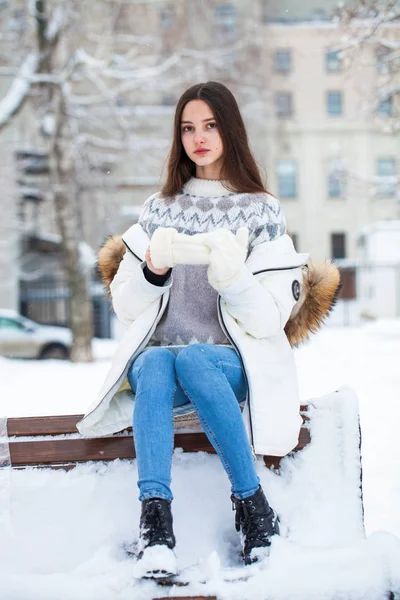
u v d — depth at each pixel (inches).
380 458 156.1
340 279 87.7
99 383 323.0
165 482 70.3
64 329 615.5
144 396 73.3
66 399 266.8
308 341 90.1
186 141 91.4
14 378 352.8
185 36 609.6
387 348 486.9
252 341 81.7
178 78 565.9
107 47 596.1
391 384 293.4
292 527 79.0
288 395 81.6
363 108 428.1
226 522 81.9
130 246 90.4
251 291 78.7
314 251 1355.8
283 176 1354.6
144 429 71.9
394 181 504.4
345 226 1359.5
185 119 91.4
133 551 79.0
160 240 78.3
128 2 572.7
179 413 81.7
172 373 75.7
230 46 648.4
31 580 68.3
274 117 1209.4
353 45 359.6
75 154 557.6
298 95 1321.4
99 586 66.8
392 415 212.7
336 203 1355.8
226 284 77.8
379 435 182.4
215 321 85.8
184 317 85.3
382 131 431.2
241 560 77.6
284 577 66.9
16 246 779.4
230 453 73.5
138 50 587.2
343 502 80.6
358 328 726.5
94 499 82.6
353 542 77.3
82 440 84.7
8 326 597.0
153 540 67.1
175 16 617.6
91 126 592.4
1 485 82.6
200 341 85.0
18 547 78.8
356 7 365.1
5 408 243.4
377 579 67.1
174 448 85.8
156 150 617.3
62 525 81.0
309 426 85.3
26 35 541.3
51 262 861.8
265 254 84.4
